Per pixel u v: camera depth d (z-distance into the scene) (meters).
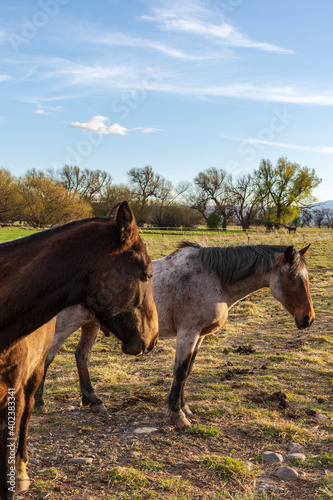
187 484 2.66
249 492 2.55
